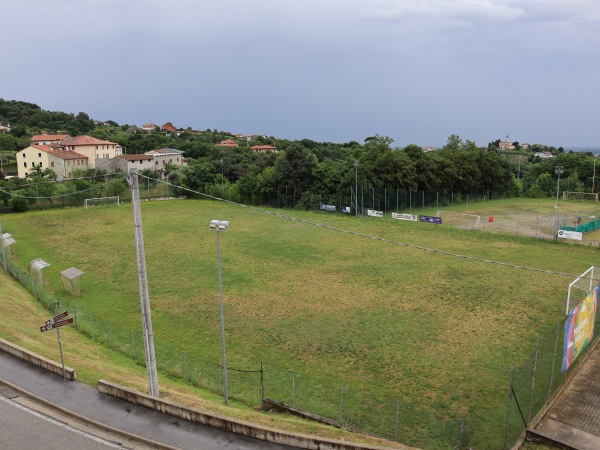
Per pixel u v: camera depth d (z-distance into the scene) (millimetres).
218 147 148500
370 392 20984
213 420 15656
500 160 98688
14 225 61000
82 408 16781
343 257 44938
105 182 86875
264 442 14930
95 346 25703
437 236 54438
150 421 16031
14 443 14828
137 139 162000
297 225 61594
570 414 18250
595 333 25500
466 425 18250
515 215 71375
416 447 16734
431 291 34656
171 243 51062
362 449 13930
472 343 25828
